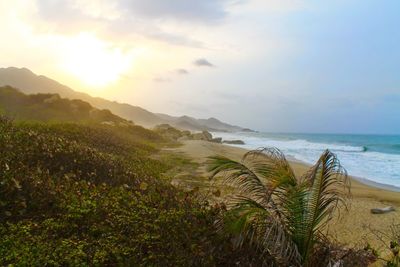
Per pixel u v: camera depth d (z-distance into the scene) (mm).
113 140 23219
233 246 6004
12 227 6180
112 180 10070
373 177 24109
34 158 9797
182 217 7262
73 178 9336
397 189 19484
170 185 11039
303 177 6184
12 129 12875
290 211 5973
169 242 6449
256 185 6215
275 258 5598
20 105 43781
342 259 6090
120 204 8094
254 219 5691
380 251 7805
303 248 5797
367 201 14508
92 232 6613
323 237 6859
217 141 65250
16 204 6922
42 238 6043
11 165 8445
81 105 50625
